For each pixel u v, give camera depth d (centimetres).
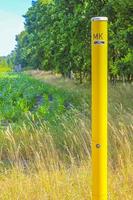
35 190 604
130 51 2062
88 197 581
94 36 378
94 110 382
